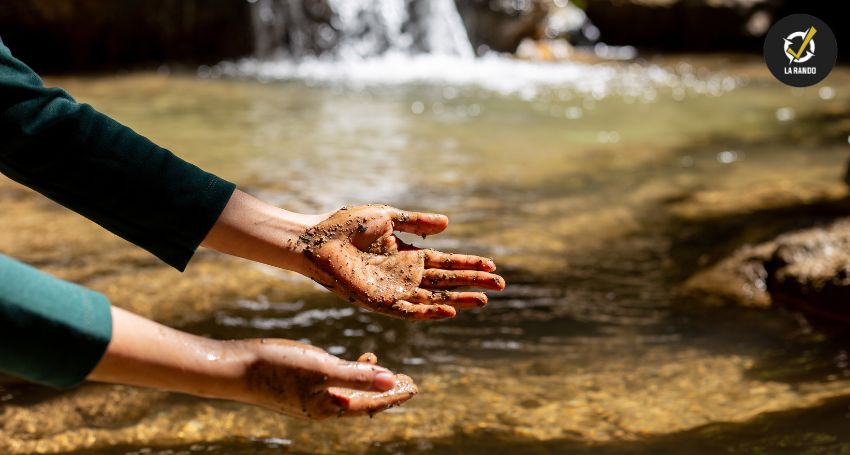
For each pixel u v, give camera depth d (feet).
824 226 12.51
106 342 4.19
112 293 10.87
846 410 8.27
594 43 40.37
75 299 4.15
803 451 7.53
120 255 12.31
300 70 33.17
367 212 6.22
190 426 7.99
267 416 8.20
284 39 35.70
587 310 11.05
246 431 7.93
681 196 16.28
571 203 15.78
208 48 33.91
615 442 7.79
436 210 15.06
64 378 4.12
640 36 40.11
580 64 35.96
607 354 9.74
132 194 5.33
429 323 10.54
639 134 22.11
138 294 10.91
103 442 7.69
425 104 26.03
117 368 4.27
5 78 4.97
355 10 37.01
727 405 8.47
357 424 8.09
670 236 13.99
